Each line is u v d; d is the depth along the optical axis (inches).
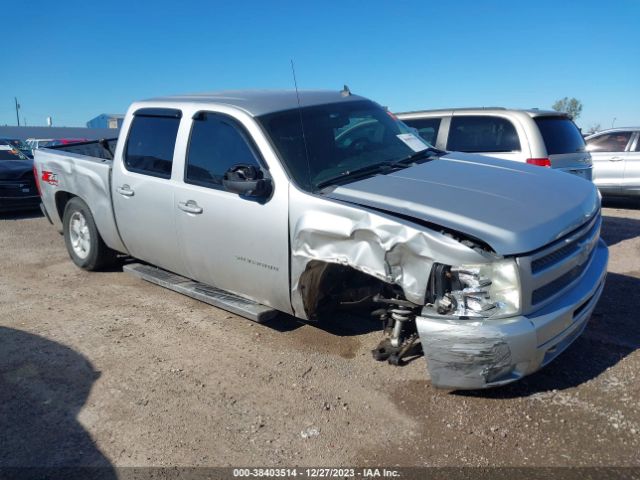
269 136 168.7
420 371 157.0
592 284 147.2
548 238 129.9
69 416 143.0
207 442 130.9
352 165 169.8
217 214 176.4
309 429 134.0
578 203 149.9
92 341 185.6
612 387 145.6
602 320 189.0
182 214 188.9
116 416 142.4
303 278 157.6
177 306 214.8
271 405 144.7
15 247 318.7
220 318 201.5
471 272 125.3
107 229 232.5
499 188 152.4
